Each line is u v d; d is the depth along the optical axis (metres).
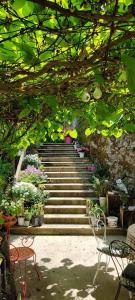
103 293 4.42
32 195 7.19
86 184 8.30
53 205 7.71
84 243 6.29
